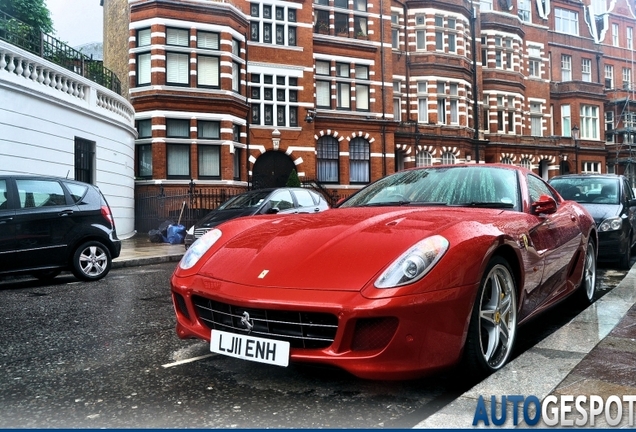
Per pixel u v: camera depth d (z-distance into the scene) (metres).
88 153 14.48
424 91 30.33
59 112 12.60
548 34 39.38
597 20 45.22
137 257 11.12
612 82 44.28
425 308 2.67
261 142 23.94
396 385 3.13
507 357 3.30
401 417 2.68
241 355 2.94
